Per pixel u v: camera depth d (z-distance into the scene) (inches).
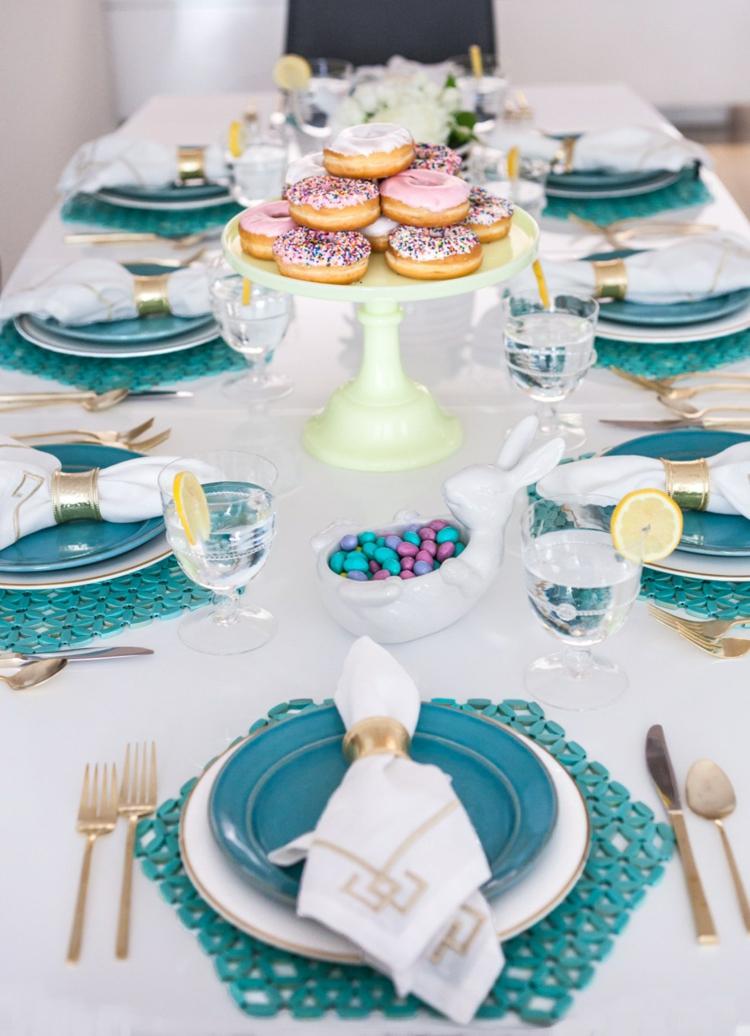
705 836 31.2
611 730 35.0
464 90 84.0
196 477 38.4
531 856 28.6
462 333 62.0
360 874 26.9
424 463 49.2
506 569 43.0
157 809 32.1
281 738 33.0
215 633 39.7
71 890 30.2
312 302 67.1
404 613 37.8
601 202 74.8
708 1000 27.0
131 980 27.7
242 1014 26.9
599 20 168.4
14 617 40.3
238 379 56.9
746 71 172.6
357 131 49.3
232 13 165.6
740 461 43.4
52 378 56.2
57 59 141.7
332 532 40.7
